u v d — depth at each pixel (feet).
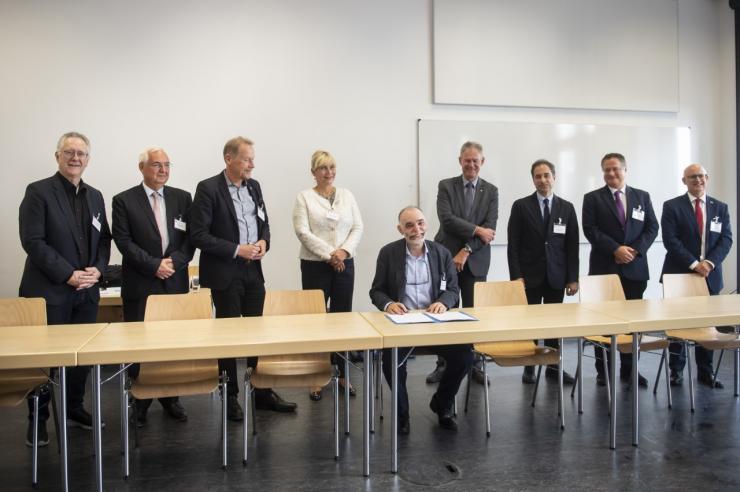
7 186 14.65
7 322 8.79
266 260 16.02
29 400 9.22
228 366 10.45
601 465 8.36
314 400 11.73
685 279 11.94
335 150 16.29
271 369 9.37
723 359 14.66
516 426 10.06
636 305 10.28
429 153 16.79
